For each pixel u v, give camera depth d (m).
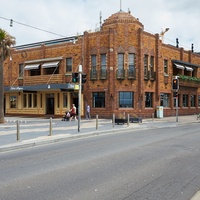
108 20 30.33
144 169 7.30
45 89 30.73
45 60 33.47
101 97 29.58
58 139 13.28
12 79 37.22
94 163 8.07
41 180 6.34
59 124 22.08
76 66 31.12
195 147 10.86
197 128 20.12
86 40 30.31
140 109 29.25
